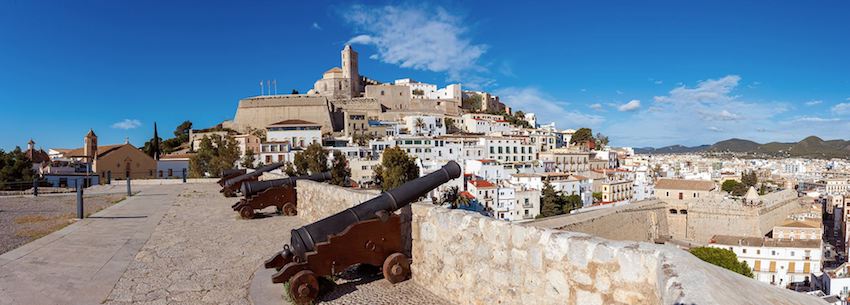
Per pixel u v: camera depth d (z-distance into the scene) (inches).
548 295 199.0
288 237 434.3
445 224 264.8
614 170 3914.9
